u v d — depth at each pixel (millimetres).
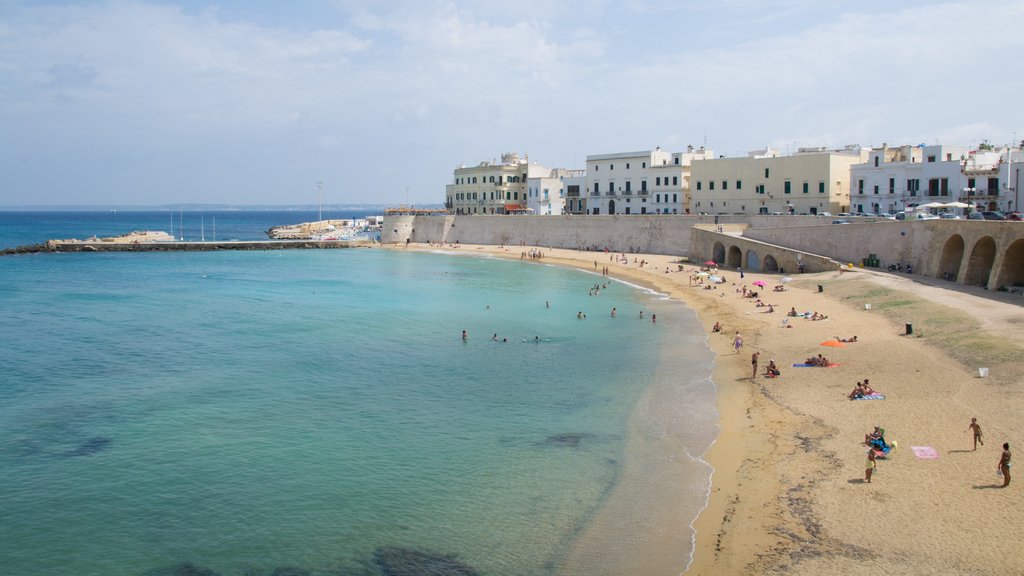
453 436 40344
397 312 81438
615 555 27391
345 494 33156
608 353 59156
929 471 31453
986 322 53375
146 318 78625
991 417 36469
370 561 27625
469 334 68000
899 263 85062
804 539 27188
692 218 126938
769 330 62188
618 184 157125
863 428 37281
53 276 120500
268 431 41500
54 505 32406
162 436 40750
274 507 32031
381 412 44688
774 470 33438
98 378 53062
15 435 40906
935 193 102688
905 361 47719
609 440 39125
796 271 94875
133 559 28078
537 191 173625
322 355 60031
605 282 105938
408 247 176750
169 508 32062
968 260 71688
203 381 52188
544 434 40375
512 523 30156
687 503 31188
